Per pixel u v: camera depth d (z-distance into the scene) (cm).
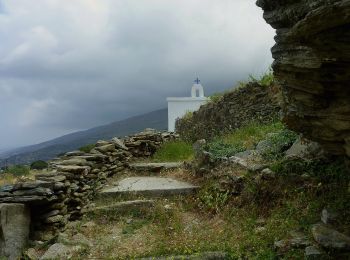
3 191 670
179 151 1291
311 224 569
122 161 1124
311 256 500
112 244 666
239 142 1011
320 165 674
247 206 708
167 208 794
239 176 767
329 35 388
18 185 667
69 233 704
